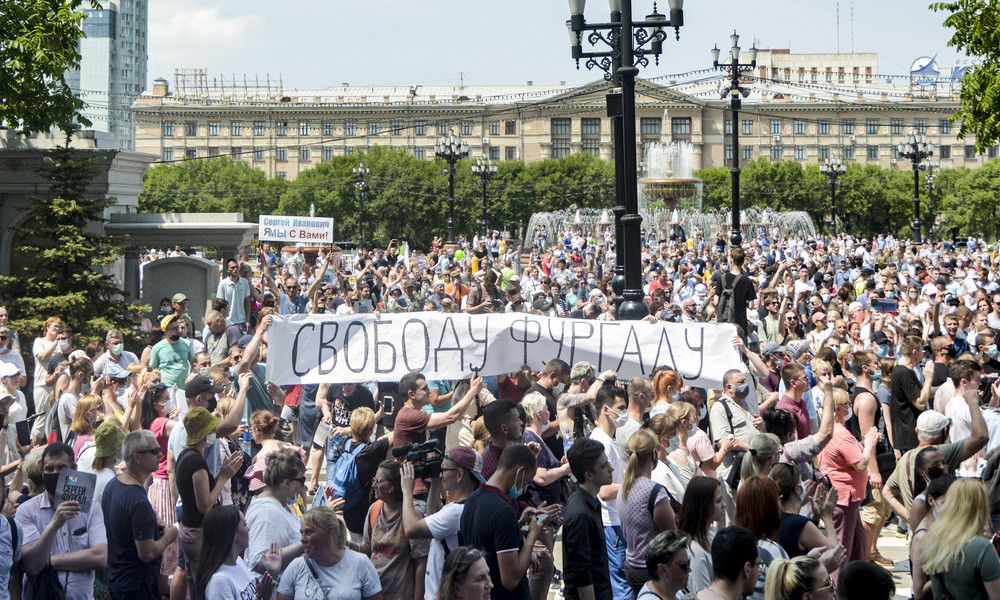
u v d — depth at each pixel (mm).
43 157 22703
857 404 10281
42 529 7207
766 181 117750
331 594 6309
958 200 115000
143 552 7180
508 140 146375
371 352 10688
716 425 9406
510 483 6680
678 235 57906
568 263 33938
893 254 43688
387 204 110812
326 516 6344
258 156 151000
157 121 150500
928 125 146375
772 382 12273
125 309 20188
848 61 180625
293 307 18984
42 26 22281
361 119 149875
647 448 7320
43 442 11352
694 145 142250
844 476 9039
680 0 13555
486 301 17094
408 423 9062
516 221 117312
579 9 13953
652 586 5988
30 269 20156
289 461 7344
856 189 116312
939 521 6340
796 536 6637
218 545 6414
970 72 22156
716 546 5723
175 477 7883
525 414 8906
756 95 149875
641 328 10773
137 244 23828
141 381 9648
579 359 10797
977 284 24375
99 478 7789
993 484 8039
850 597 5363
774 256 39719
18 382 11797
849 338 16547
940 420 8875
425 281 25219
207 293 23000
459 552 5895
